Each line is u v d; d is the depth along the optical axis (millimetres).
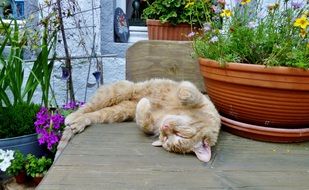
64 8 2346
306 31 1274
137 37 2691
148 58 1908
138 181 1014
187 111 1381
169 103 1473
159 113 1431
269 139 1339
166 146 1242
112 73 2525
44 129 1858
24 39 2035
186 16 2092
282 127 1308
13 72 1953
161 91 1579
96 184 987
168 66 1900
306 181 1051
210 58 1407
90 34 2432
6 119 1940
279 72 1161
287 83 1170
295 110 1235
